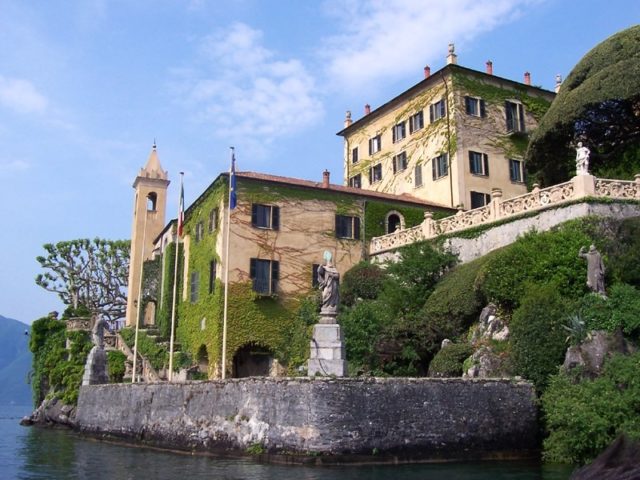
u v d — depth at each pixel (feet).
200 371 142.61
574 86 135.95
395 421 69.77
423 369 103.55
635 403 66.95
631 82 121.39
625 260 91.20
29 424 168.45
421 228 135.74
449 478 58.08
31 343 188.96
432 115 171.53
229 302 132.36
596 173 134.62
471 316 104.17
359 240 148.77
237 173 139.13
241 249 135.64
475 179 162.20
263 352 136.15
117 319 245.86
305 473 60.75
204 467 67.00
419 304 116.26
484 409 74.64
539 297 83.87
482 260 109.81
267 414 71.82
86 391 126.00
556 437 72.90
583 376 74.74
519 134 169.89
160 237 197.77
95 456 85.20
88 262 248.73
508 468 65.46
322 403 67.82
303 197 144.77
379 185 188.85
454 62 169.48
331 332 80.02
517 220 112.78
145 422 96.02
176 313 164.14
